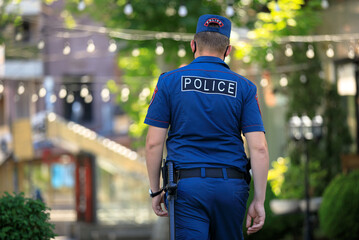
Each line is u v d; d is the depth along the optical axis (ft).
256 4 106.93
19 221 32.45
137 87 135.95
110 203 185.68
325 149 102.27
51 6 176.45
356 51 96.12
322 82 103.91
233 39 103.71
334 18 101.71
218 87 22.97
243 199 22.67
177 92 22.95
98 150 150.41
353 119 98.02
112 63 204.13
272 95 117.50
